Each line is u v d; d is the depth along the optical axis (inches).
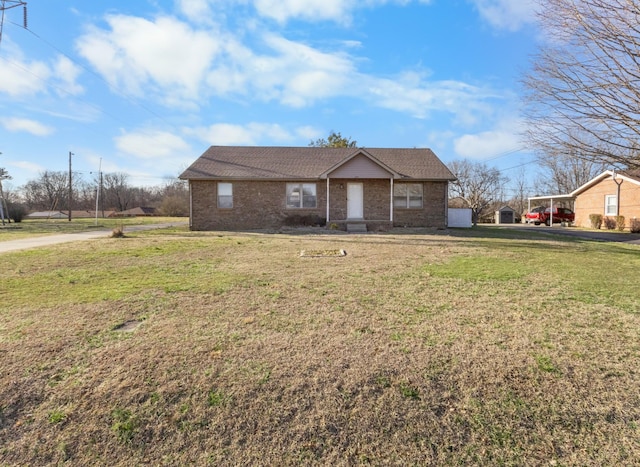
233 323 154.9
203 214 689.0
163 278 242.8
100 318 161.0
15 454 80.4
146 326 151.3
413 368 115.4
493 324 154.3
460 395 101.5
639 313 169.5
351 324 153.8
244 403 97.7
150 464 77.8
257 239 489.7
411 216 713.6
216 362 119.2
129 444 83.6
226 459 79.2
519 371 113.7
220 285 222.5
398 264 296.5
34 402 97.9
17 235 578.9
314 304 182.9
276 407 96.3
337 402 98.3
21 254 350.0
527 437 85.7
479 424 90.0
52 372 112.7
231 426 89.4
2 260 314.3
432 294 201.9
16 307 177.2
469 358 122.2
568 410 95.1
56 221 1279.5
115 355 124.0
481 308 176.4
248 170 698.8
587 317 163.5
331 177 665.6
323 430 88.2
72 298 193.2
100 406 96.3
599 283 229.6
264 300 189.9
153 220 1357.0
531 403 97.9
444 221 714.8
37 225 943.7
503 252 371.6
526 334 143.3
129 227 813.9
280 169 707.4
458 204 1649.9
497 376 110.8
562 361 120.5
